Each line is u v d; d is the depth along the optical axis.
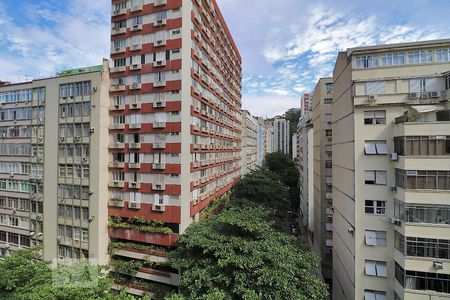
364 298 18.67
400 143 17.47
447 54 17.55
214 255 18.25
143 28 25.92
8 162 31.72
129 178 26.33
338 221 24.55
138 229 25.36
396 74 18.39
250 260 16.28
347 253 21.28
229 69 44.62
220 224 21.44
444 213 16.00
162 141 25.09
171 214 24.64
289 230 44.78
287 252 17.30
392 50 18.48
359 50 19.12
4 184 31.98
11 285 16.48
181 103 24.38
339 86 23.80
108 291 16.75
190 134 26.14
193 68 26.94
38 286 16.33
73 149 27.19
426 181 16.31
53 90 28.25
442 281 15.87
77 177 26.95
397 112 18.33
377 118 18.89
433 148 16.31
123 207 26.30
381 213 18.53
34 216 29.64
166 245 24.42
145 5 25.80
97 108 25.95
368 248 18.70
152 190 25.28
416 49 18.03
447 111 16.91
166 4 24.91
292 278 15.90
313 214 42.09
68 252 27.33
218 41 36.91
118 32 26.95
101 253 25.91
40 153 29.33
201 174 30.25
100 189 25.95
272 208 33.12
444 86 17.42
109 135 27.17
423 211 16.41
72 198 27.14
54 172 28.12
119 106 26.67
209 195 32.94
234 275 16.36
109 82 27.22
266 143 110.31
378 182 18.59
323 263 32.84
